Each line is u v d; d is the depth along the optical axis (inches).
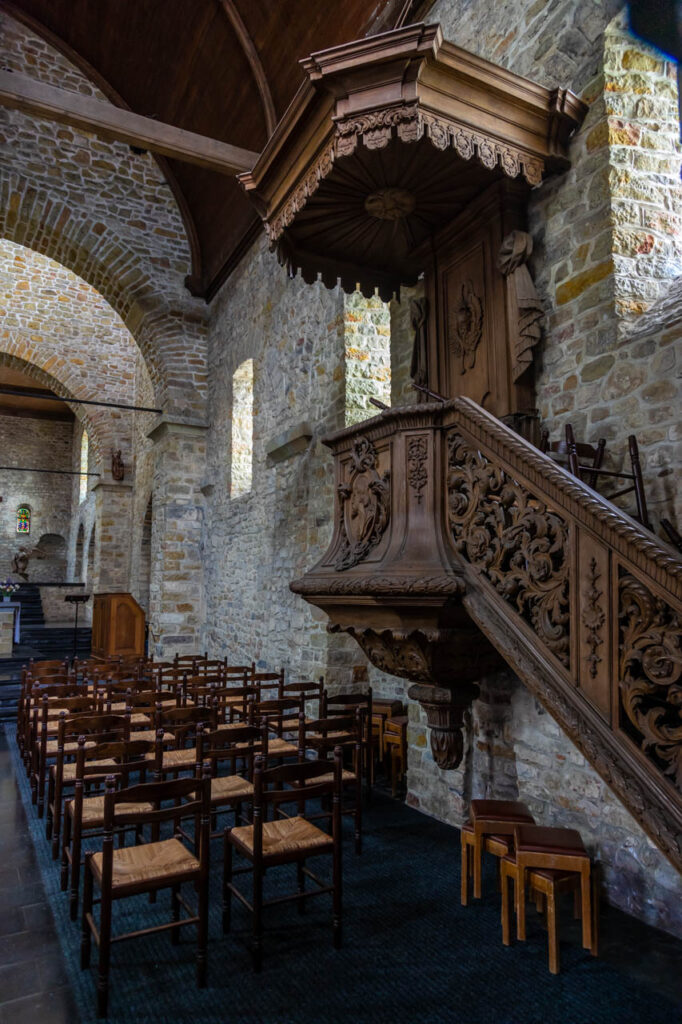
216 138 390.6
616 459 154.6
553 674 104.0
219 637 418.0
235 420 415.5
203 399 469.4
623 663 92.7
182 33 356.2
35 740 223.6
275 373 349.4
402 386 242.2
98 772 148.9
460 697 153.4
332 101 160.1
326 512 284.8
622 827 150.7
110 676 311.6
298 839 135.5
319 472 292.5
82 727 178.5
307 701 288.0
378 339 282.2
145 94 414.3
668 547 90.7
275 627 331.0
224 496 422.3
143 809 156.1
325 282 218.2
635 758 88.9
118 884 115.0
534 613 111.7
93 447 735.1
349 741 186.5
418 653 144.6
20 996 116.7
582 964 128.3
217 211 426.9
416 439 141.4
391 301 251.1
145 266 453.7
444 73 156.4
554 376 173.5
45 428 1045.8
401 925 143.1
